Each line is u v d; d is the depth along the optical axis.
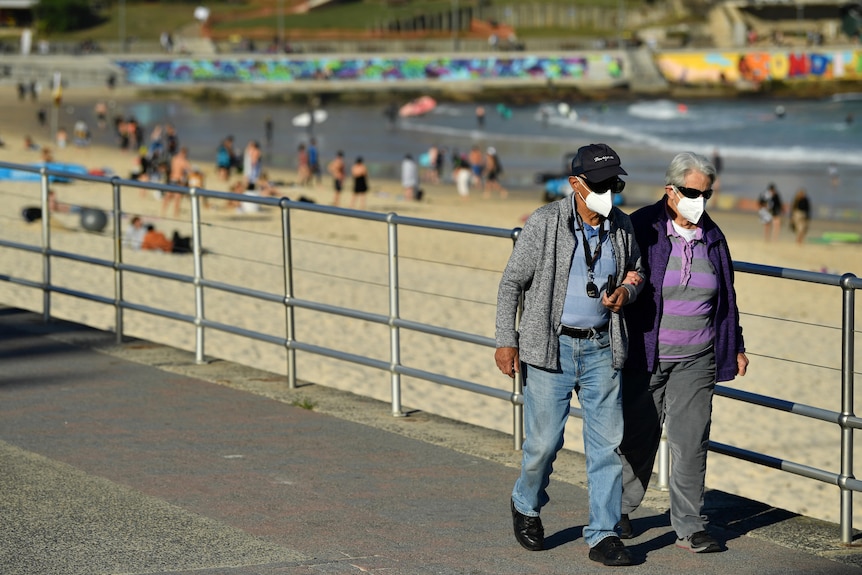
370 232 64.25
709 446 13.98
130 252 49.91
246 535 12.47
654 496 14.53
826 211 91.00
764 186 108.25
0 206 62.16
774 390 32.44
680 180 11.61
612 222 11.42
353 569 11.51
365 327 37.69
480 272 51.75
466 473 14.96
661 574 11.60
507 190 102.06
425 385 29.83
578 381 11.59
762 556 12.23
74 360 21.06
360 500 13.77
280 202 19.08
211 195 20.27
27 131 161.00
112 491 13.91
